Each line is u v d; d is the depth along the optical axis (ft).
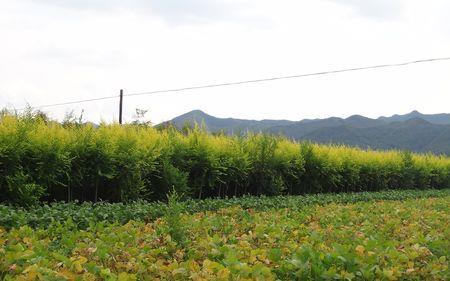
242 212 28.60
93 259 15.61
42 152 31.42
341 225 27.02
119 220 25.46
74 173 33.45
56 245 18.20
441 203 45.29
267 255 17.11
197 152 41.96
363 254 17.16
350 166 61.36
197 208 31.99
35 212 24.57
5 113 32.45
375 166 66.80
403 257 17.74
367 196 50.67
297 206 37.27
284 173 51.21
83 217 23.72
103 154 34.42
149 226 23.90
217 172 42.55
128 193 35.86
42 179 31.50
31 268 12.68
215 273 14.20
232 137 47.70
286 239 21.47
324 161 55.52
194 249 17.70
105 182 35.63
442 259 18.88
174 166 40.55
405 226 27.89
